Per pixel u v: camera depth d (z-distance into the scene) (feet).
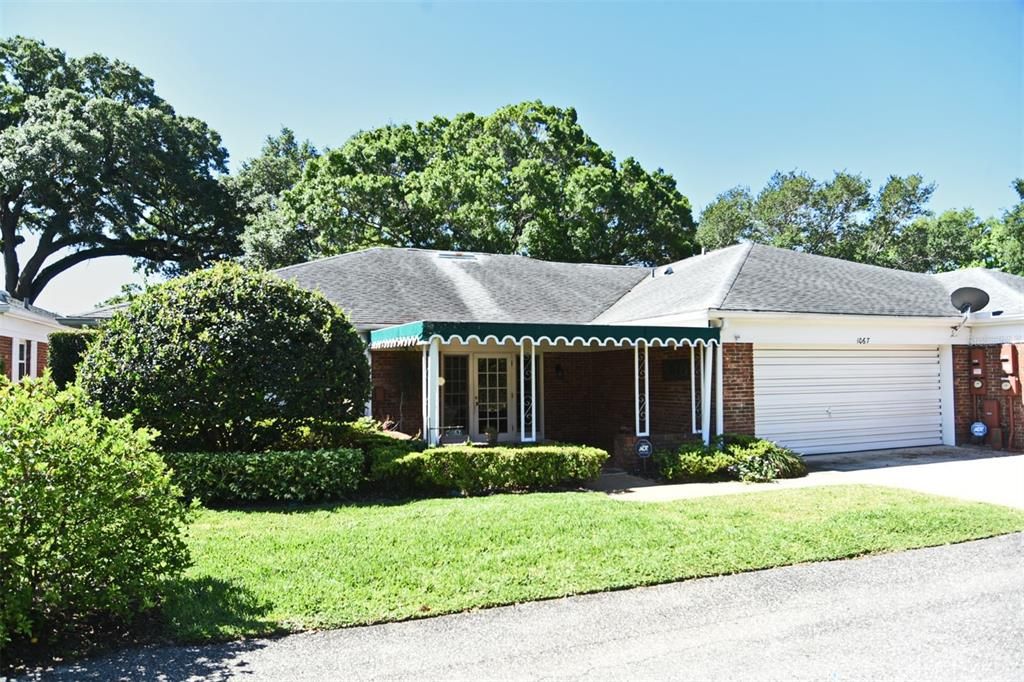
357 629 16.88
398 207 106.83
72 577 15.94
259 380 31.94
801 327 47.03
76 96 116.88
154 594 17.99
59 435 16.34
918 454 49.29
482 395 53.93
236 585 19.40
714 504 31.01
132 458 17.75
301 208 112.37
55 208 115.96
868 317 48.34
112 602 15.98
